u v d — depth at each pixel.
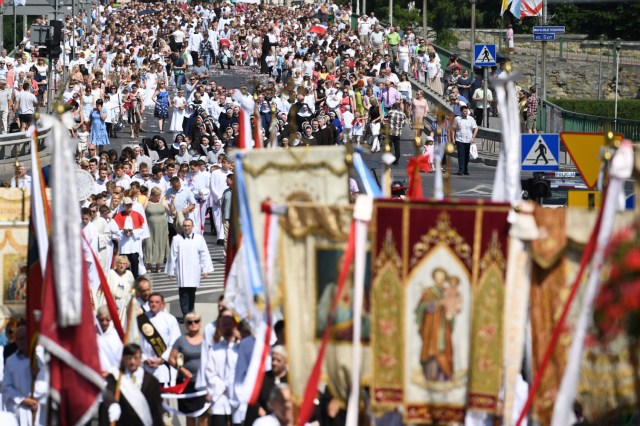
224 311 44.88
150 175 89.19
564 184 68.06
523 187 68.62
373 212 33.41
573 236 32.94
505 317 33.41
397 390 33.84
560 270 33.09
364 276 34.41
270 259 34.66
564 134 54.09
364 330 34.50
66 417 35.69
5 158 108.44
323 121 120.88
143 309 49.81
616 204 31.70
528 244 33.19
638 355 32.69
